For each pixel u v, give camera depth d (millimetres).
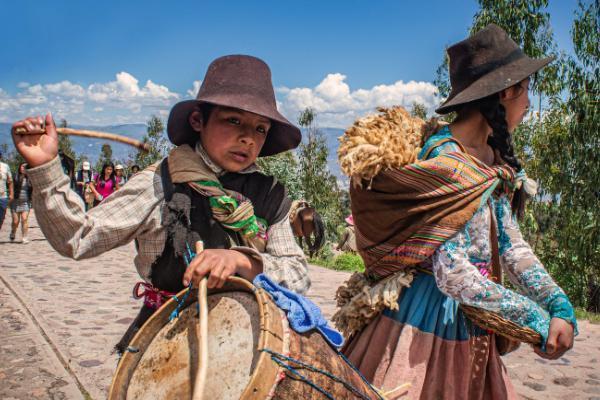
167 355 1785
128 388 1798
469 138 2371
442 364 2203
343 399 1771
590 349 5613
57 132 1821
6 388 3748
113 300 6652
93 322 5555
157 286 2117
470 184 2113
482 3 11453
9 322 5336
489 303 2088
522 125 11523
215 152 2129
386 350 2217
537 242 11766
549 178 11031
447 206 2109
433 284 2248
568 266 10945
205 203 2047
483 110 2268
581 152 10602
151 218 2029
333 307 6914
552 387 4426
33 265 9047
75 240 1857
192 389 1663
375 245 2258
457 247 2123
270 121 2227
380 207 2207
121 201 1998
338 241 15688
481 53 2316
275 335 1636
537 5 10922
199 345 1586
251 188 2213
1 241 12461
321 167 15547
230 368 1638
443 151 2172
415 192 2123
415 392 2143
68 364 4254
